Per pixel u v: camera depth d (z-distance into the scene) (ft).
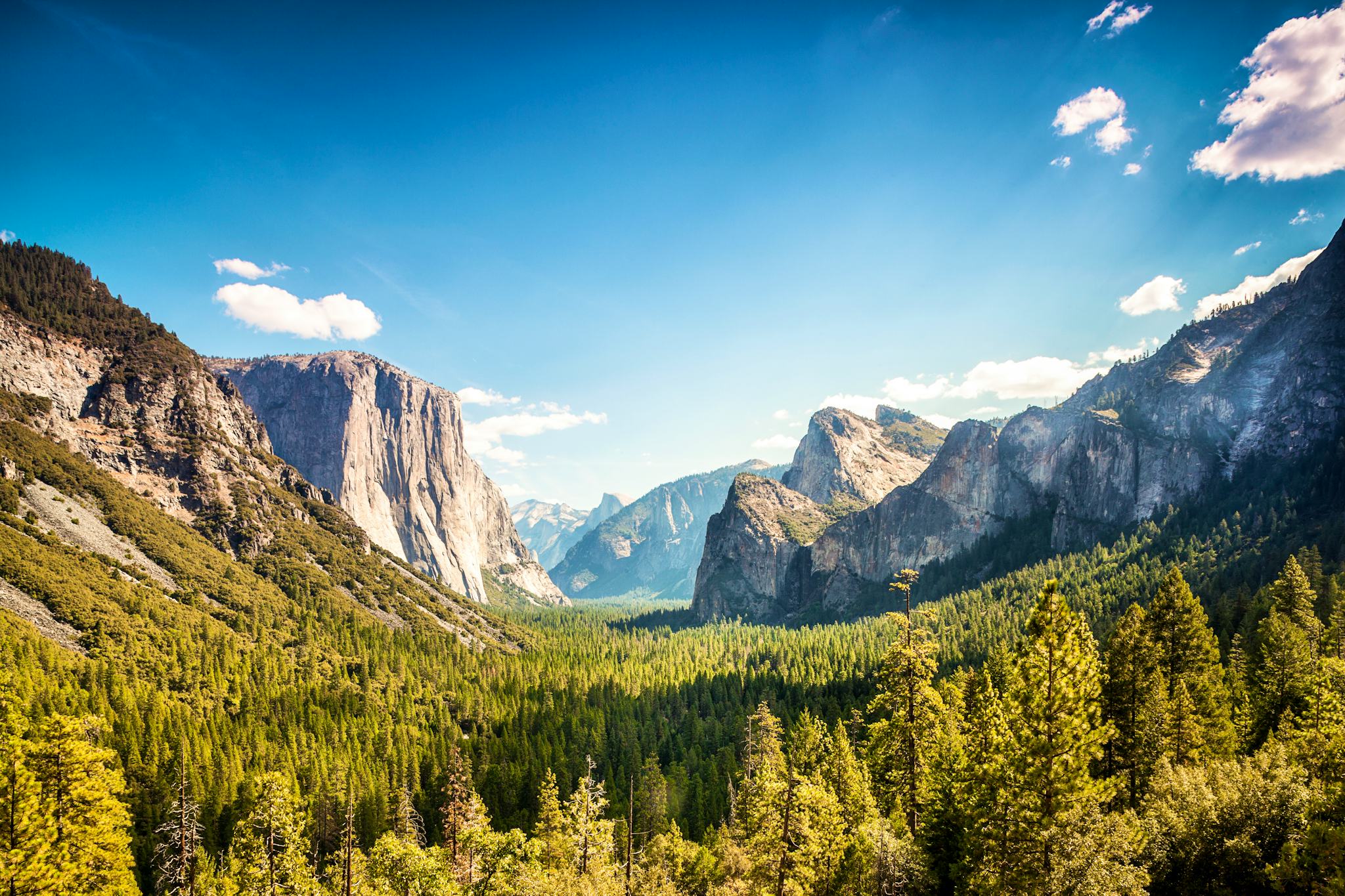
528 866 220.23
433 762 370.12
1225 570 484.33
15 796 138.82
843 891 146.10
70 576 476.13
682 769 383.45
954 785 141.69
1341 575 343.05
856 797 192.13
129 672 407.23
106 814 154.61
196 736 338.54
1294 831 118.01
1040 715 114.62
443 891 218.38
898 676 152.05
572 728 436.35
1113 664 166.71
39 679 336.49
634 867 237.45
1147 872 118.32
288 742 374.84
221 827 292.81
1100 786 113.60
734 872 232.94
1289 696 213.25
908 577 155.02
